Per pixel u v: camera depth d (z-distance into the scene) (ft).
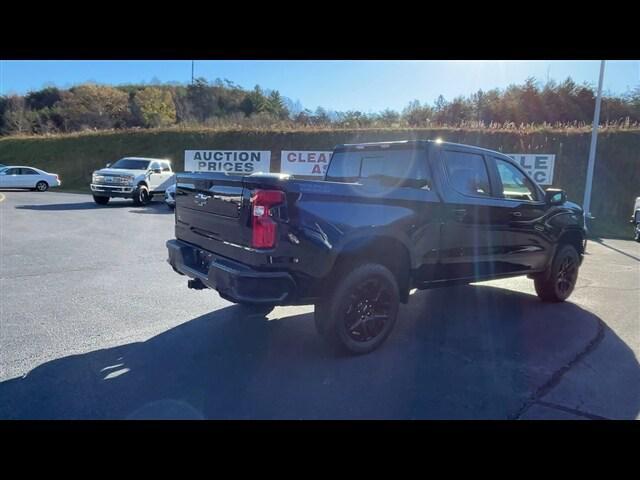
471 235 15.83
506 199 17.15
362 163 17.20
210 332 15.16
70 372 11.91
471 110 125.49
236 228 12.12
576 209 20.84
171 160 98.48
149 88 215.10
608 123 71.46
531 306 19.63
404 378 12.10
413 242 14.08
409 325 16.63
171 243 15.51
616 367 13.15
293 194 11.66
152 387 11.23
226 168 77.05
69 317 16.28
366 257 13.79
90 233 36.14
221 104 217.56
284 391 11.21
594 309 19.30
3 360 12.55
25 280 21.27
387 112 127.85
